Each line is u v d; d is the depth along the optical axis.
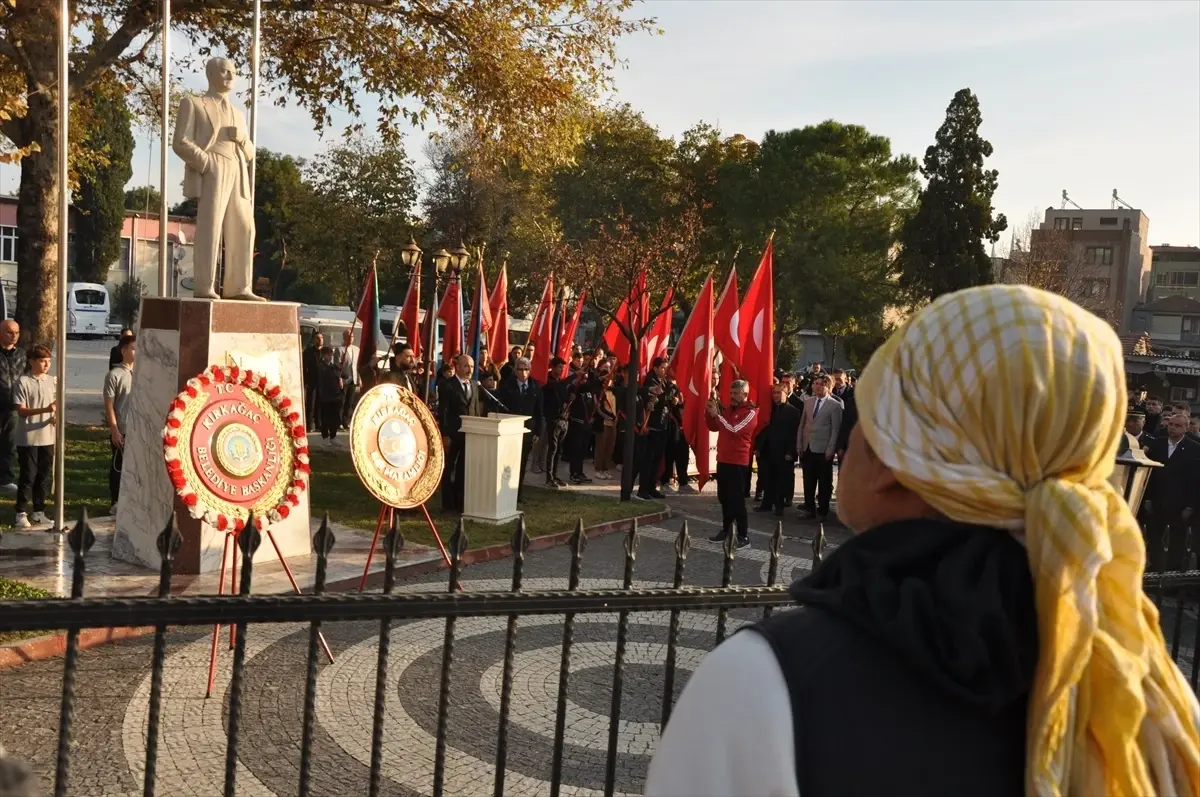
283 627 6.54
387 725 5.05
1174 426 9.50
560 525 10.91
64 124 8.20
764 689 1.06
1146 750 1.21
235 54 18.34
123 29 15.21
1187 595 3.61
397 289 46.53
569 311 30.66
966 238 40.91
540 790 4.41
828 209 43.12
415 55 17.42
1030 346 1.11
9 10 13.73
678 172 46.03
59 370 8.45
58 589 7.04
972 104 40.94
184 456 5.73
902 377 1.20
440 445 7.35
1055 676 1.07
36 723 4.78
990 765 1.06
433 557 8.89
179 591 7.28
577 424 15.08
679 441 15.31
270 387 6.22
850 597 1.10
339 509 11.14
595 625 7.13
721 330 13.33
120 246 53.47
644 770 4.71
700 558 9.90
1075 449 1.12
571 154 19.44
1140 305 73.81
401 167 39.78
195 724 4.91
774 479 13.38
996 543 1.13
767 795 1.03
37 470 9.18
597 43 17.64
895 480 1.21
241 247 8.52
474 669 6.00
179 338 7.89
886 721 1.04
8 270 48.28
